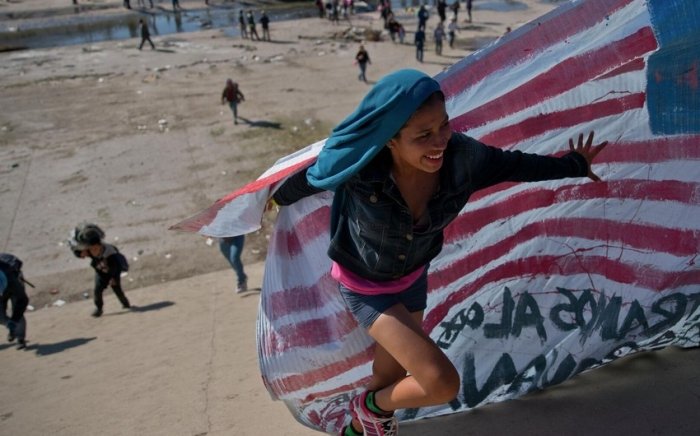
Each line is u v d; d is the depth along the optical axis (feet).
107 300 36.22
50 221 46.55
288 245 10.68
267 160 54.49
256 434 13.69
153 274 39.63
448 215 8.10
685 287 11.39
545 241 11.32
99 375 22.09
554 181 10.87
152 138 60.29
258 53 92.53
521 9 120.78
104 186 51.29
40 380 23.39
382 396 8.82
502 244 11.30
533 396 12.17
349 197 7.98
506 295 11.54
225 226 10.69
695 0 9.50
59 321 33.14
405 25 110.52
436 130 7.11
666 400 11.39
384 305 8.30
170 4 139.74
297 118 63.72
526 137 10.48
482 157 8.06
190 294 34.37
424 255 8.43
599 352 11.58
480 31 103.65
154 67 86.79
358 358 10.84
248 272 37.06
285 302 10.70
